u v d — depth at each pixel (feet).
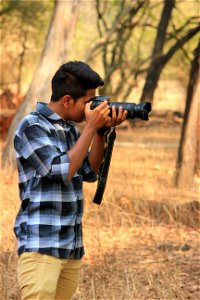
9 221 30.50
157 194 40.83
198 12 75.87
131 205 36.65
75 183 16.11
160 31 63.26
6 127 78.59
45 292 15.33
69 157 15.21
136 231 33.68
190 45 92.94
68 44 56.34
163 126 103.09
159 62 62.85
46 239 15.46
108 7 91.61
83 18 102.58
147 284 25.84
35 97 55.11
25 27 111.55
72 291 16.65
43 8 105.09
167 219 36.06
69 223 15.75
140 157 62.49
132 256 29.63
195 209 36.37
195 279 26.35
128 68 85.30
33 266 15.42
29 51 122.93
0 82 121.08
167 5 63.00
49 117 15.93
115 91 82.99
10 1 104.01
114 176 45.70
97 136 16.71
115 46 79.71
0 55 121.39
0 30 112.57
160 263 28.55
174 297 24.22
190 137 46.83
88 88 15.94
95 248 30.73
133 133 88.38
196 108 47.16
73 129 16.55
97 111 15.42
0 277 24.93
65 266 16.20
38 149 15.42
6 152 52.34
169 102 139.64
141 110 15.49
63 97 15.92
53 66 55.77
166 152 69.51
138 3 75.61
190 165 46.57
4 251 27.63
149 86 63.31
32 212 15.61
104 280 26.35
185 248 31.07
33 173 15.74
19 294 24.13
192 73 47.32
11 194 37.78
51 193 15.57
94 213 35.12
